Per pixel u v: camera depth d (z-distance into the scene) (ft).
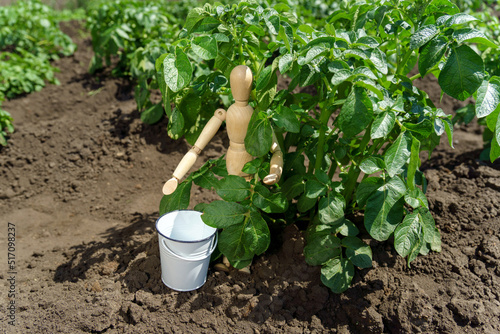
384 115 1.86
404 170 2.20
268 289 2.23
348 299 2.15
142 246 2.51
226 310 2.16
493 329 2.03
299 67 2.04
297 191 2.20
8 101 4.07
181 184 2.28
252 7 2.06
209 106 2.35
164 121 3.57
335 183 2.10
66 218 2.94
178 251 2.09
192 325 2.11
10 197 3.12
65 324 2.10
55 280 2.36
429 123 1.90
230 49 2.08
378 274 2.23
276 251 2.39
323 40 1.91
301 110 2.09
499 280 2.19
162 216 2.18
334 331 2.09
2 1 6.64
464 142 3.49
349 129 1.86
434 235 2.31
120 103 4.07
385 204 2.02
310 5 4.62
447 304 2.10
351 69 1.92
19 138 3.53
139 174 3.28
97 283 2.27
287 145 2.39
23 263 2.50
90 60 4.94
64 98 4.19
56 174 3.30
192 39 1.92
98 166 3.35
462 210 2.53
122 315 2.15
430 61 1.83
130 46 4.31
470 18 1.81
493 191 2.65
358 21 2.14
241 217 2.07
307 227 2.39
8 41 4.78
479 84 1.79
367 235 2.38
